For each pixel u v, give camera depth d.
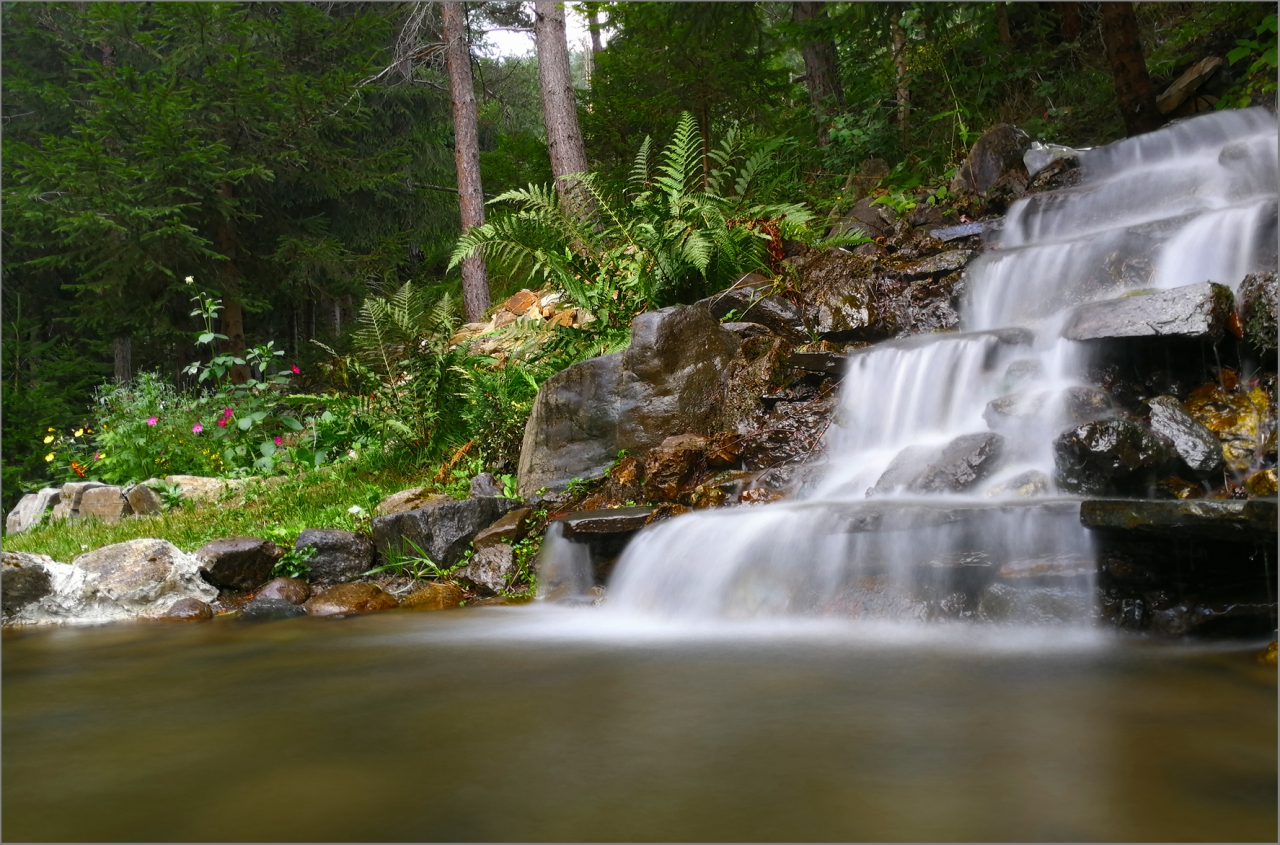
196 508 8.05
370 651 4.02
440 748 2.58
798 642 3.72
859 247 7.59
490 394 7.68
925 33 10.35
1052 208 6.85
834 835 1.91
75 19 17.80
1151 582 3.54
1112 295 5.35
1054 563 3.65
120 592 5.54
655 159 13.91
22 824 2.13
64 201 13.82
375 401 8.58
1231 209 4.95
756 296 6.91
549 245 8.30
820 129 11.81
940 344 5.29
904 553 3.96
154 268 14.71
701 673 3.29
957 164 9.45
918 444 5.00
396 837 1.99
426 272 22.12
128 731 2.88
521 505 6.14
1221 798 2.04
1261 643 3.37
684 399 6.14
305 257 16.61
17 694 3.47
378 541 6.02
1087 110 9.97
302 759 2.54
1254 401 4.02
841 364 5.80
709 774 2.29
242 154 15.98
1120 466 3.79
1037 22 11.02
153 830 2.07
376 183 17.33
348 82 15.55
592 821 2.04
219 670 3.80
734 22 11.34
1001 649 3.41
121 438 9.99
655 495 5.68
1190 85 8.62
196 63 16.84
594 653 3.73
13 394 15.47
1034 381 4.80
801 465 5.40
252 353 10.93
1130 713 2.62
